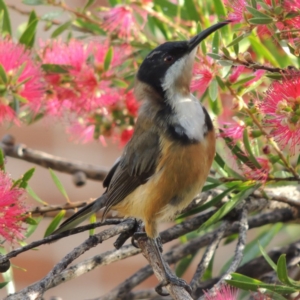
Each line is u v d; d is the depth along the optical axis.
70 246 16.97
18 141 17.28
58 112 11.55
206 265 9.49
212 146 9.70
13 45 10.76
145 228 9.82
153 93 9.94
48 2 11.74
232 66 9.34
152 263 9.39
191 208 10.31
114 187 10.10
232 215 10.25
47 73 11.12
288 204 10.43
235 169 10.76
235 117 9.33
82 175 13.25
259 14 7.98
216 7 10.16
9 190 8.92
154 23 12.44
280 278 7.75
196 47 9.70
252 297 8.45
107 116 11.91
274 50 11.95
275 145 9.23
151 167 9.74
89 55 11.38
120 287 10.42
